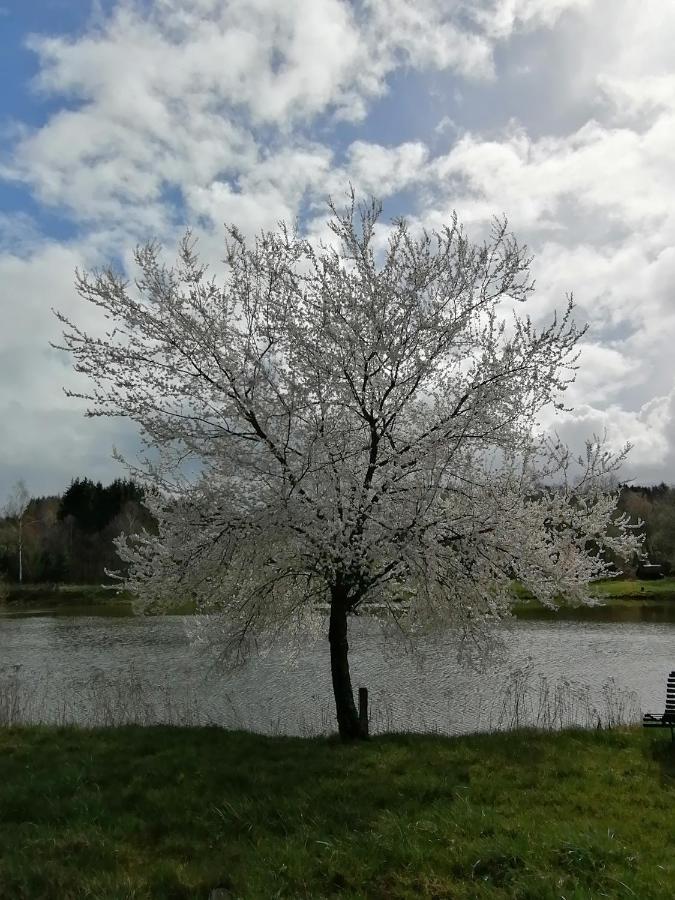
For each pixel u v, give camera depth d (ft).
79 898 16.65
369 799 22.95
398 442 34.35
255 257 33.50
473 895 16.69
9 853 19.13
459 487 32.78
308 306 32.63
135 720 42.11
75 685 58.39
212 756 28.37
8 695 49.67
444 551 30.37
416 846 18.88
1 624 115.75
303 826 20.43
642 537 34.40
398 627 35.81
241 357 32.78
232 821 21.16
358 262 33.24
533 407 33.42
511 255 33.60
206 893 17.06
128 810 22.71
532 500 34.19
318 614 39.88
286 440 32.04
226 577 34.32
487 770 26.78
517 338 32.37
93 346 32.22
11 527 215.31
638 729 34.01
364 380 32.37
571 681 60.23
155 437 32.37
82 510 240.73
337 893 16.80
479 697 52.90
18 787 24.66
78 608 146.82
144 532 34.99
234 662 36.27
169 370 32.63
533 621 109.70
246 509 31.12
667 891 16.38
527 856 18.19
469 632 34.53
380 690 55.31
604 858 18.29
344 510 29.99
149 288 33.04
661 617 115.55
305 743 31.42
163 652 78.43
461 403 32.68
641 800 23.76
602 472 33.94
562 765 27.43
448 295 33.81
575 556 33.60
